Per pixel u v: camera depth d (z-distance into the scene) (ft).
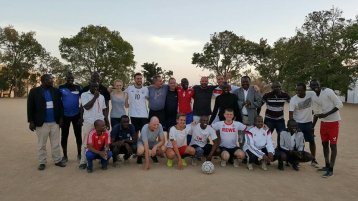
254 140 26.94
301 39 167.94
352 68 147.95
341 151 34.47
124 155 28.07
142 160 28.68
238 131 29.07
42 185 21.58
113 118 29.35
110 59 222.48
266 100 28.94
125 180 22.81
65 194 19.81
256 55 260.42
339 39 155.63
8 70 211.41
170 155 26.89
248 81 29.35
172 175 24.25
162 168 26.45
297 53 166.09
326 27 167.84
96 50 221.25
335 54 157.69
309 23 170.40
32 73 224.74
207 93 31.01
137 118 29.94
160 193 20.08
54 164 27.53
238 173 25.23
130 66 234.17
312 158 26.22
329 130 25.20
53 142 26.63
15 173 24.49
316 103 26.30
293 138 26.68
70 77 27.81
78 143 29.01
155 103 30.81
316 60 157.99
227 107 29.40
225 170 26.09
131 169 26.03
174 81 31.17
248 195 19.95
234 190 20.88
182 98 31.24
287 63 172.86
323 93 25.53
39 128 25.84
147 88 30.73
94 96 26.17
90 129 26.16
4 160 28.73
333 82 147.64
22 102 134.62
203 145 28.19
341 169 26.86
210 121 30.48
